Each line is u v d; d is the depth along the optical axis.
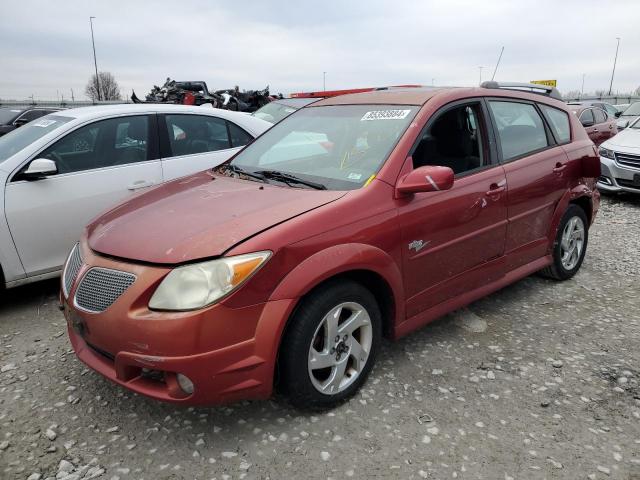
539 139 4.30
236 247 2.48
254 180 3.42
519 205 3.91
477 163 3.68
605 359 3.43
